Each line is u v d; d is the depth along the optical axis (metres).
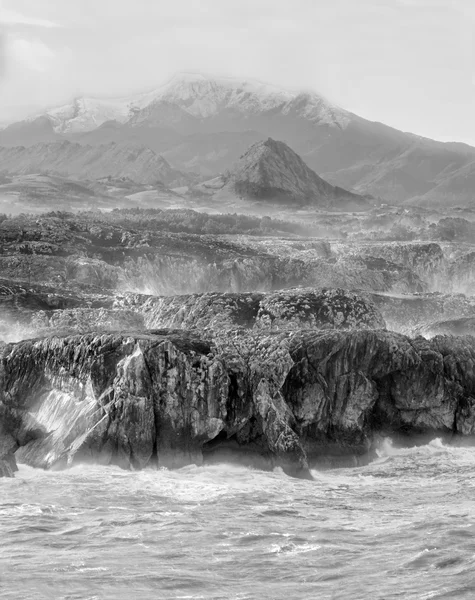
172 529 39.12
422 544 37.34
